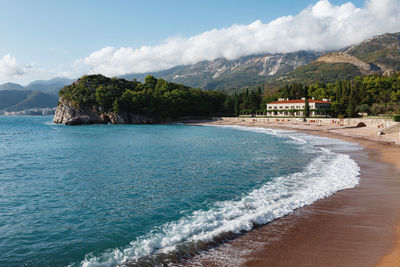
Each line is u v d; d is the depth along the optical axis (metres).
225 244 11.44
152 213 15.74
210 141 54.38
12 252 11.55
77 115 133.75
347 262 9.69
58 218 15.32
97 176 25.03
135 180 23.45
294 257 10.20
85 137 65.94
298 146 44.16
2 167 29.47
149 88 160.38
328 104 131.12
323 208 15.30
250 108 163.75
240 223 13.32
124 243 12.17
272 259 10.10
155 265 10.19
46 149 44.38
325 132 71.88
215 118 144.38
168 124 140.75
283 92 172.88
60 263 10.70
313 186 20.00
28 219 15.21
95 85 145.00
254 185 21.12
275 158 33.16
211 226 13.50
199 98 163.12
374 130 65.06
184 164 30.20
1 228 13.99
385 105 111.69
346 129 74.12
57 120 140.38
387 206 15.36
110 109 137.38
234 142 52.00
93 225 14.27
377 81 128.88
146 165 29.88
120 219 14.99
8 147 47.66
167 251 11.09
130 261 10.56
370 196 17.25
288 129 87.81
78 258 11.03
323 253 10.42
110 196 19.14
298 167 27.34
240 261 10.05
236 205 16.56
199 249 11.11
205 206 16.67
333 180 21.53
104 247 11.86
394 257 9.82
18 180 23.88
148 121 144.50
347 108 106.94
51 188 21.34
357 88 125.00
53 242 12.41
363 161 29.42
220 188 20.56
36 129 103.44
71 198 18.84
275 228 12.84
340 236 11.82
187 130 91.12
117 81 159.25
